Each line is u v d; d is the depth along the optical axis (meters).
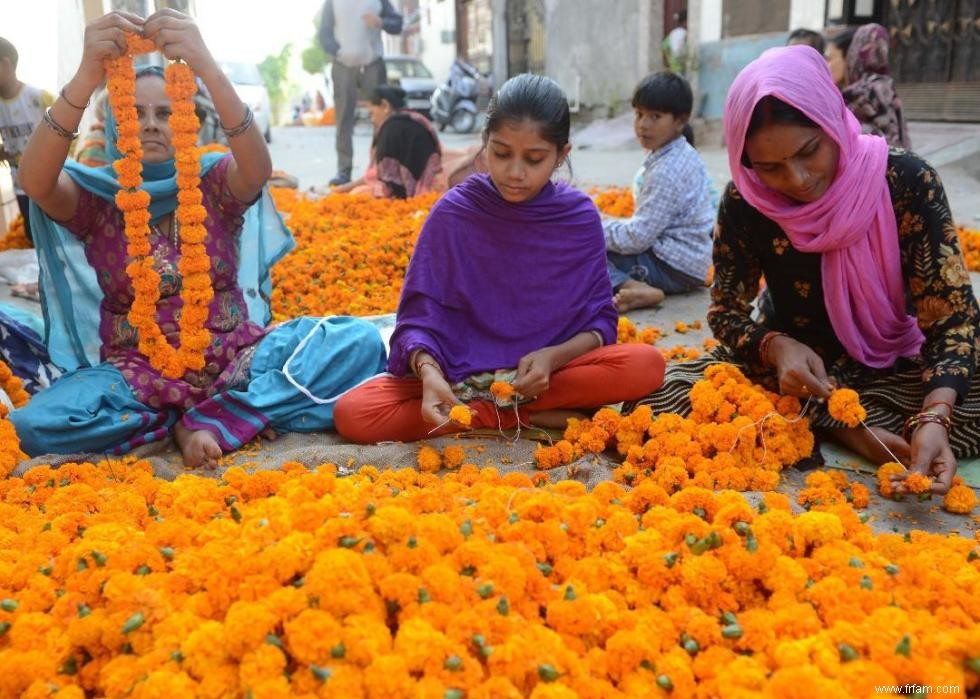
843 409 2.70
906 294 3.09
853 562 1.98
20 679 1.66
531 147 2.94
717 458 2.76
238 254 3.53
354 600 1.68
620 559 2.02
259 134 3.13
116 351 3.28
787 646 1.68
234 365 3.30
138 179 2.94
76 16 6.93
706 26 13.45
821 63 2.76
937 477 2.52
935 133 10.52
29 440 2.97
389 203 7.89
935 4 10.80
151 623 1.74
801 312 3.19
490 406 3.20
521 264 3.21
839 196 2.84
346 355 3.37
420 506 2.16
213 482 2.47
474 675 1.60
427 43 29.41
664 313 5.06
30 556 2.04
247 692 1.56
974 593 1.93
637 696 1.63
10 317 3.69
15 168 6.21
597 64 16.78
